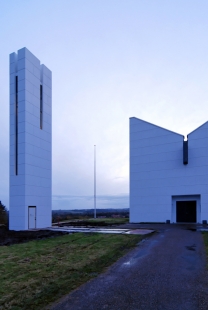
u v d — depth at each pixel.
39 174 23.67
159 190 30.23
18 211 21.58
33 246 11.95
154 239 13.85
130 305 5.14
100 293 5.77
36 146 23.50
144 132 32.03
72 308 4.98
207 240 13.22
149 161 31.28
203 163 28.22
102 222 31.55
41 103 25.09
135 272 7.46
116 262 8.67
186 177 28.92
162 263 8.54
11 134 22.62
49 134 25.94
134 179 31.84
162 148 30.70
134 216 31.09
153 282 6.54
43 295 5.57
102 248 11.09
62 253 10.07
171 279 6.79
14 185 22.03
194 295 5.65
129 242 12.66
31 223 21.97
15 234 17.41
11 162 22.36
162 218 29.58
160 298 5.50
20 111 22.48
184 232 17.19
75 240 13.57
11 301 5.24
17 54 23.25
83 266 7.98
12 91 23.00
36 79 24.23
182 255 9.73
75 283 6.40
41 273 7.20
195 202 28.64
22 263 8.43
